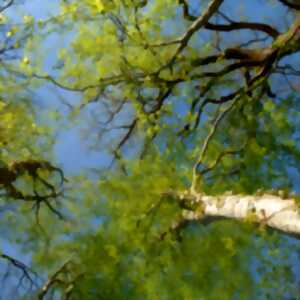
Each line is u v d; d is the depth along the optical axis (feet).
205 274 30.32
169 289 30.25
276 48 29.66
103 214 31.27
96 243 29.91
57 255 31.42
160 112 34.24
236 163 33.78
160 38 31.99
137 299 29.89
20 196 30.55
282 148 33.68
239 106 35.09
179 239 30.73
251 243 30.81
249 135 34.81
